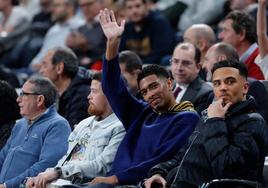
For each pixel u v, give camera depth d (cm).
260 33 1388
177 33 1864
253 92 1253
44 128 1336
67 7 2041
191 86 1366
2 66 1938
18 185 1298
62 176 1220
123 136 1253
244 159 1093
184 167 1119
